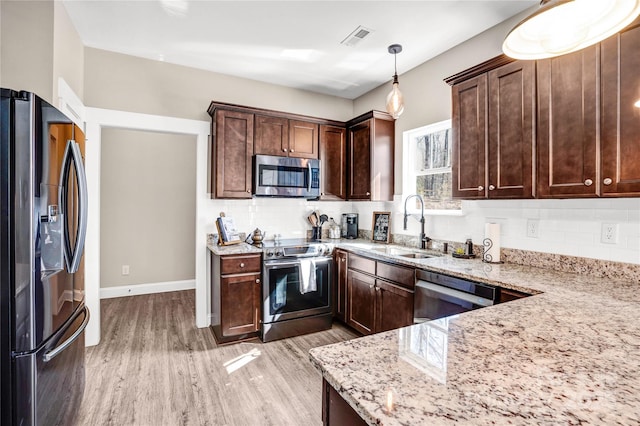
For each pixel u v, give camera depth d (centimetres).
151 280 458
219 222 327
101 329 325
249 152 325
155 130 320
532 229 223
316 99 403
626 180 152
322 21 250
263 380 234
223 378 236
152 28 262
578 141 170
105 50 299
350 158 375
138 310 384
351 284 317
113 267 437
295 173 342
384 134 348
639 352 91
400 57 307
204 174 339
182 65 330
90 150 290
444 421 60
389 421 60
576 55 171
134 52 303
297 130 350
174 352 276
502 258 240
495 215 247
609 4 94
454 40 276
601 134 161
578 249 200
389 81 366
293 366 254
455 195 241
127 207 443
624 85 153
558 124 179
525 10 232
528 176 193
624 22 99
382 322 273
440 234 295
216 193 312
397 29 259
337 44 285
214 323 315
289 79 364
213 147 326
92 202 289
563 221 207
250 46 290
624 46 153
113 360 260
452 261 240
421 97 320
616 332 106
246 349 284
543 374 79
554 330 108
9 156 135
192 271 483
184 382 230
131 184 444
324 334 319
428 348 94
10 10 208
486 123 218
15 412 133
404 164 338
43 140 145
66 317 167
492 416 62
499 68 210
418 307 231
